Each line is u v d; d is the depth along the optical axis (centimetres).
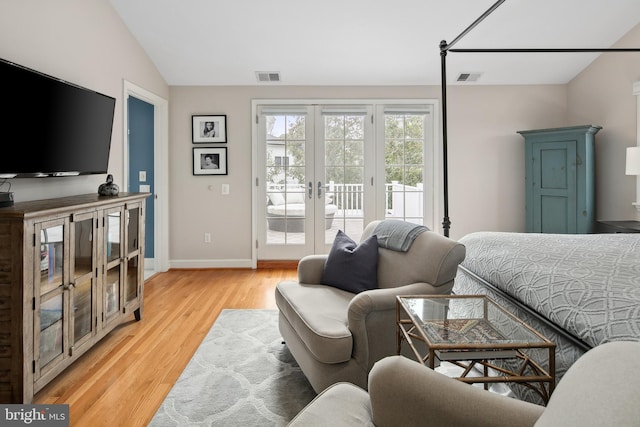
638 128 381
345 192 492
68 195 293
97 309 250
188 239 486
